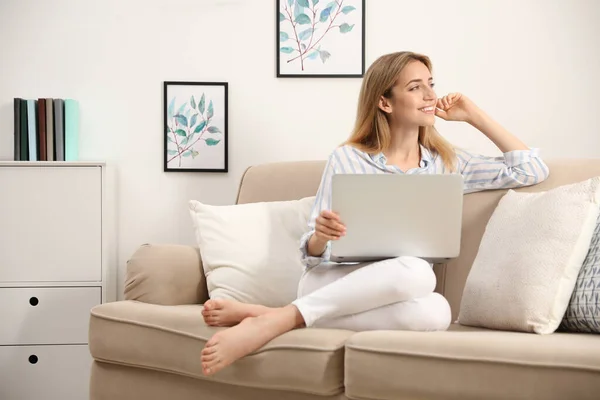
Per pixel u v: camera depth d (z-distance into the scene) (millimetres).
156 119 3213
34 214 2953
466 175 2465
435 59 3172
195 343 2016
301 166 2803
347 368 1775
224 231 2525
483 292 2107
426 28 3172
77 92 3205
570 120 3127
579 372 1528
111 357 2188
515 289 2002
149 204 3205
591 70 3119
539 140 3141
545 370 1560
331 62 3188
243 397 1993
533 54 3141
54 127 3072
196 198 3207
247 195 2820
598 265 1936
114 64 3211
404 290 1950
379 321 1997
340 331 1951
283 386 1876
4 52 3191
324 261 2230
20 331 2947
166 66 3211
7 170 2955
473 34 3158
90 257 2959
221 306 2010
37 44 3199
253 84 3205
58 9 3203
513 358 1595
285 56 3193
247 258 2465
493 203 2391
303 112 3197
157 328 2096
